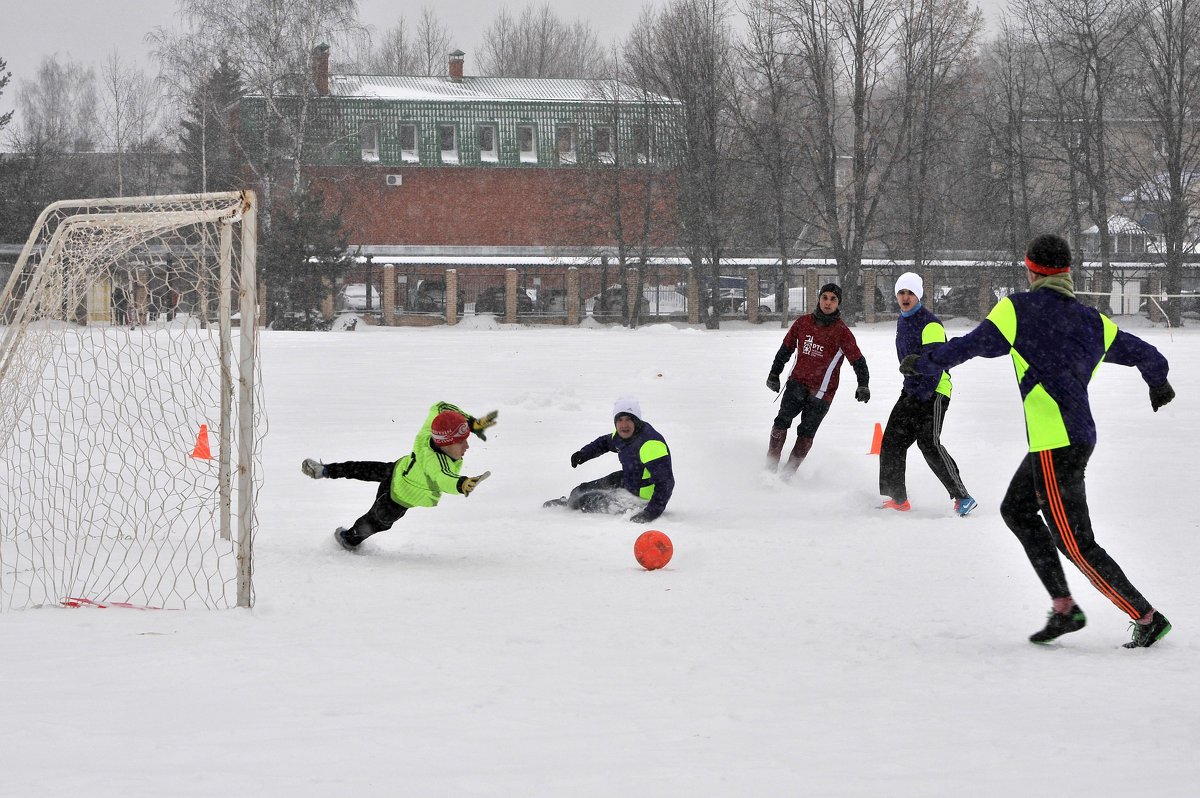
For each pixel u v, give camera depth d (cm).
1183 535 935
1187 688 520
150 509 1053
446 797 370
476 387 2380
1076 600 730
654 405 2056
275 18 6203
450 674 539
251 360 707
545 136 7981
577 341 4206
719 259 6919
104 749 419
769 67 6675
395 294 6912
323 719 461
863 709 484
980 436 1650
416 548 910
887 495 1120
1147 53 6506
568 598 732
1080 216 6881
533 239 7994
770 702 495
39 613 679
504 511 1104
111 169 8750
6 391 879
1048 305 638
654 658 577
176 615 672
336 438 1577
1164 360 643
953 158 7069
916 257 7056
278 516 1045
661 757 415
